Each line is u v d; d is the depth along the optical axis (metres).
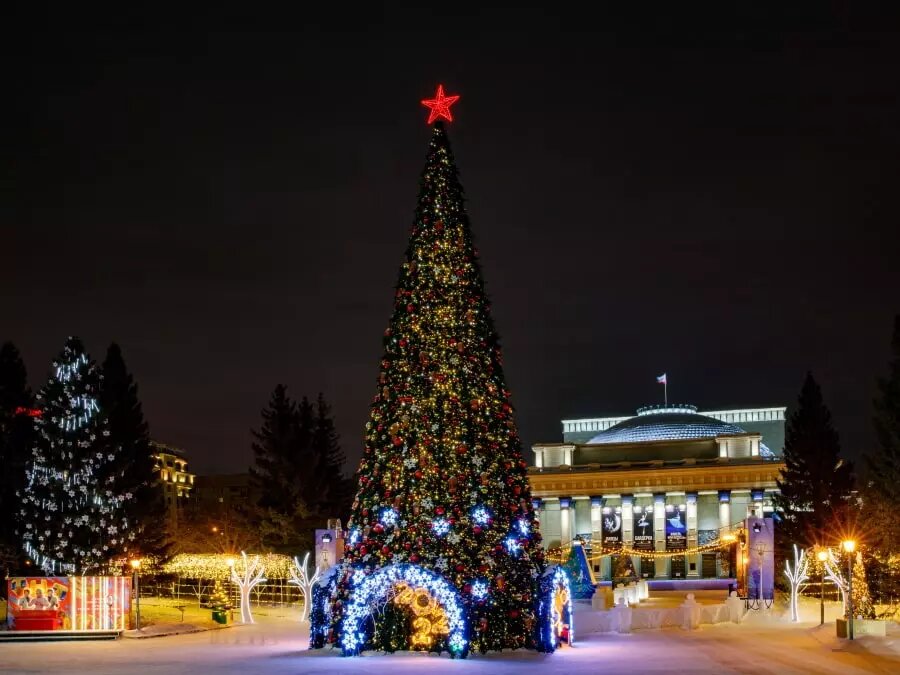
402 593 39.75
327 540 61.97
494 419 41.25
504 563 40.03
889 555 66.69
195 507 175.62
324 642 41.81
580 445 162.38
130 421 75.75
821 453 92.44
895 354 70.81
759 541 66.00
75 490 56.09
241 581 64.12
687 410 169.62
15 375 75.75
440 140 43.53
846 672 33.19
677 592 107.94
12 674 33.50
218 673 33.50
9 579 51.09
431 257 42.00
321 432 106.56
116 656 39.94
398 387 41.09
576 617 51.56
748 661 36.81
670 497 153.62
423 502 40.06
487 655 38.66
